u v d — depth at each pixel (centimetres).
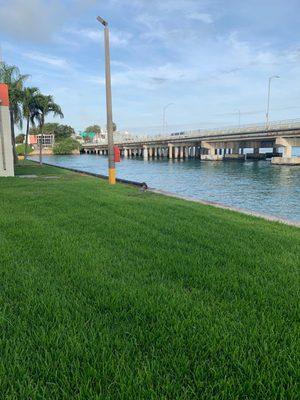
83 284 365
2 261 441
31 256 466
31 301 322
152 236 589
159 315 293
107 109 1655
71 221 708
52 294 337
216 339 257
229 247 529
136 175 4059
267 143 7212
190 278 387
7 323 280
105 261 446
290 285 374
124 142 10275
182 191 2605
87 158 9294
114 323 283
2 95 2031
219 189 2723
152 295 338
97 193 1227
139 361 230
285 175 3925
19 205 909
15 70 3238
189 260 452
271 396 201
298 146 5616
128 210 866
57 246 516
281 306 319
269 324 281
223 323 280
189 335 263
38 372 220
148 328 274
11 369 219
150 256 474
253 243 562
